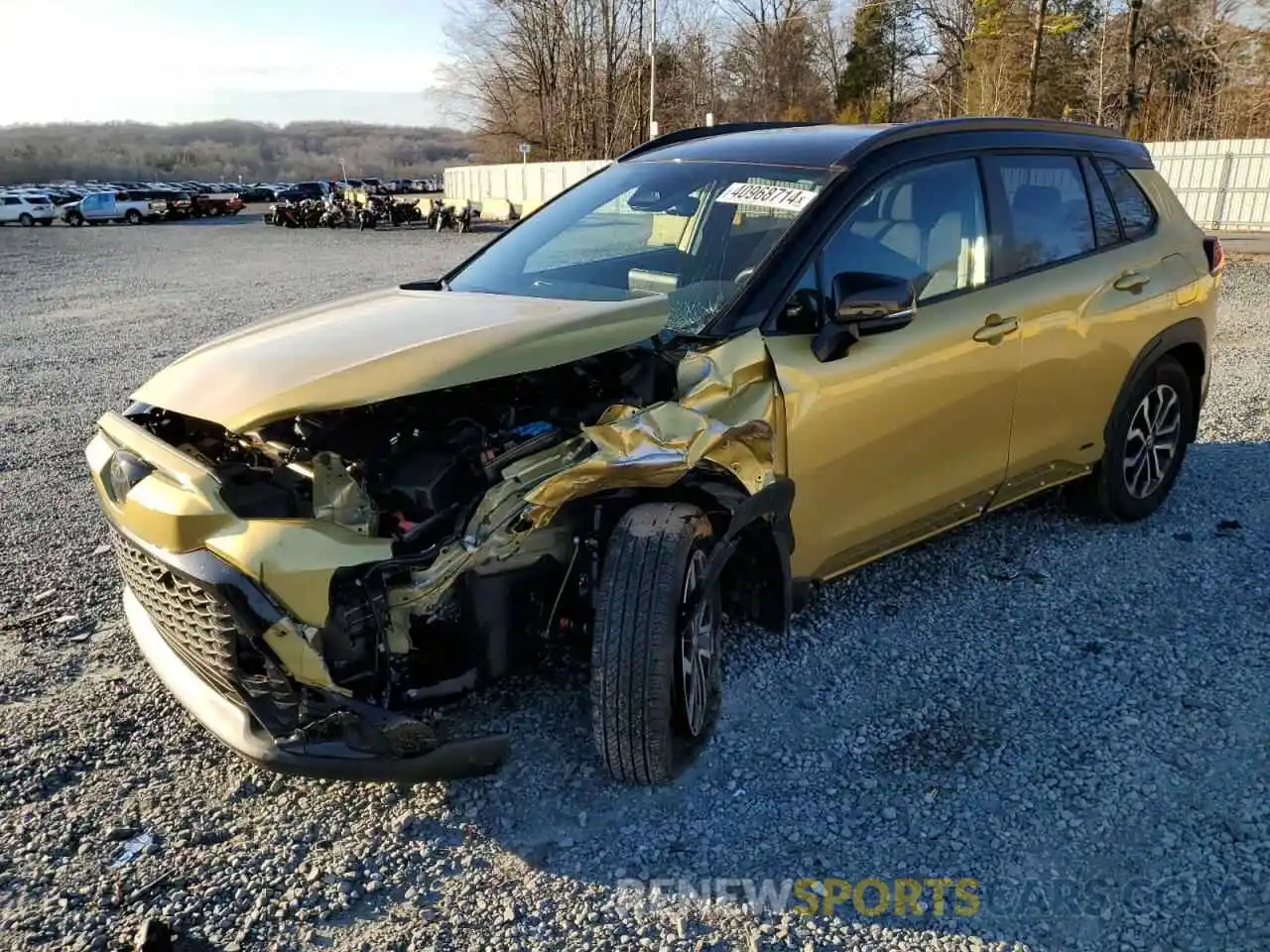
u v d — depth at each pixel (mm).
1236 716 3242
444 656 2797
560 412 3004
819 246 3398
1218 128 36219
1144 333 4574
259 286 17578
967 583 4254
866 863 2639
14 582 4570
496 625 2797
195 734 3311
